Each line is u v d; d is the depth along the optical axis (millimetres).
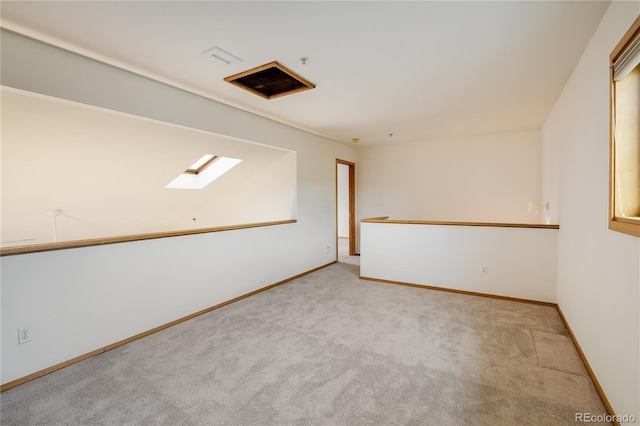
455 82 2922
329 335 2705
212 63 2449
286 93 3113
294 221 4672
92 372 2170
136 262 2705
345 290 4055
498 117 4164
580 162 2424
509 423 1633
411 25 1966
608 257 1793
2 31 1920
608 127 1804
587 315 2186
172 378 2082
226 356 2363
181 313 3068
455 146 5570
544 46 2254
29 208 3127
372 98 3340
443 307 3379
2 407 1809
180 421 1681
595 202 2045
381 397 1862
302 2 1710
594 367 1985
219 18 1860
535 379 2027
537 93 3225
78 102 2264
